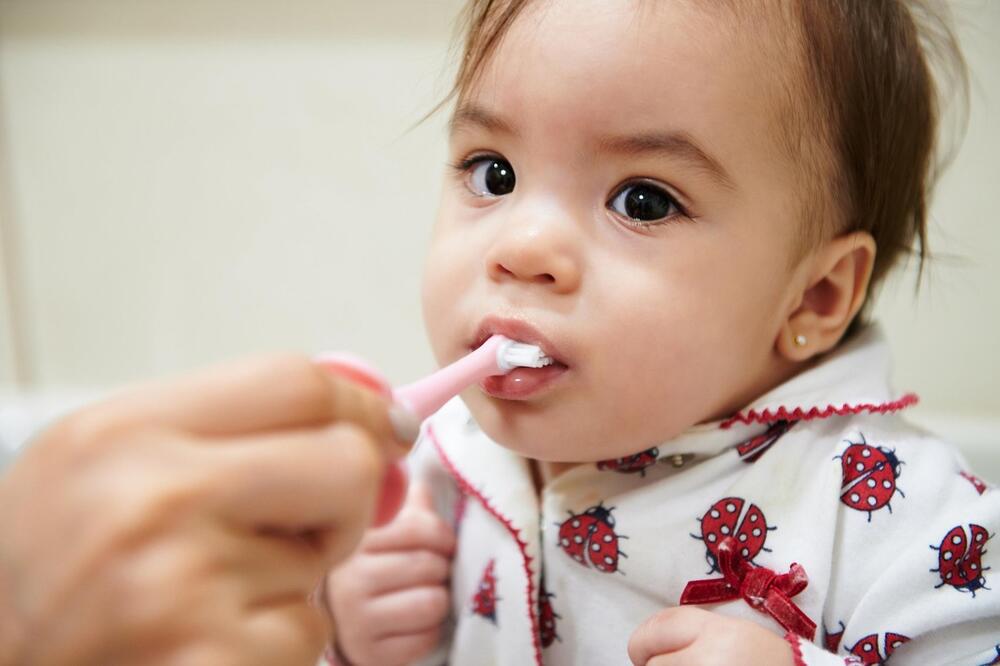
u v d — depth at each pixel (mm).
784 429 600
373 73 1135
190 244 1242
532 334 513
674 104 521
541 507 640
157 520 290
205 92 1186
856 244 634
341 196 1186
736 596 555
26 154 1245
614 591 599
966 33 966
